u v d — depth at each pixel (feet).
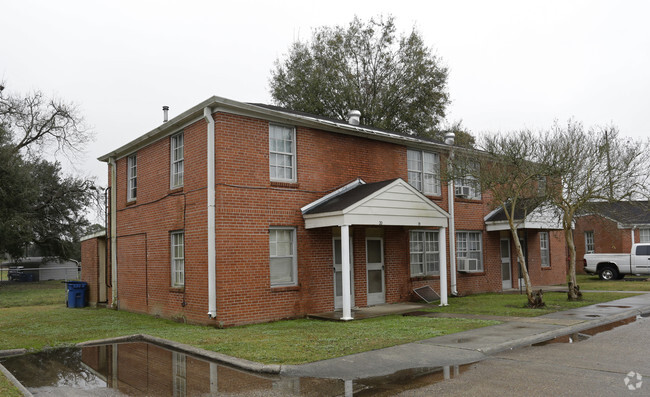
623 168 47.14
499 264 67.36
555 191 49.42
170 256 48.26
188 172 45.32
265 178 44.32
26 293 93.50
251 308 42.14
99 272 64.69
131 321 47.16
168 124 47.01
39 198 124.57
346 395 21.25
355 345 30.35
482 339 31.01
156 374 26.37
